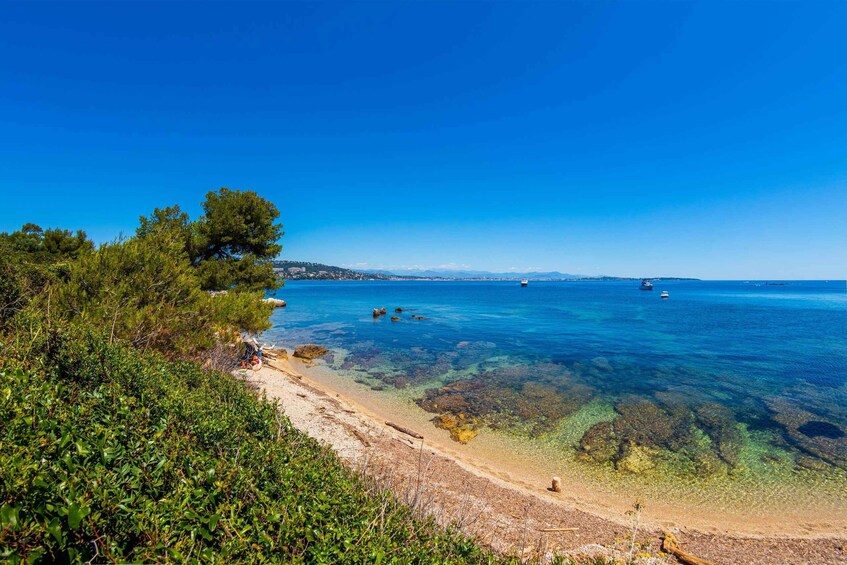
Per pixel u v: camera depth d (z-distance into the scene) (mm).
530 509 9922
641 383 21797
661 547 8633
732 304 84000
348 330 41656
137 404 5223
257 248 25422
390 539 4203
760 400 18906
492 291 150375
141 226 22312
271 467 4738
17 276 9789
